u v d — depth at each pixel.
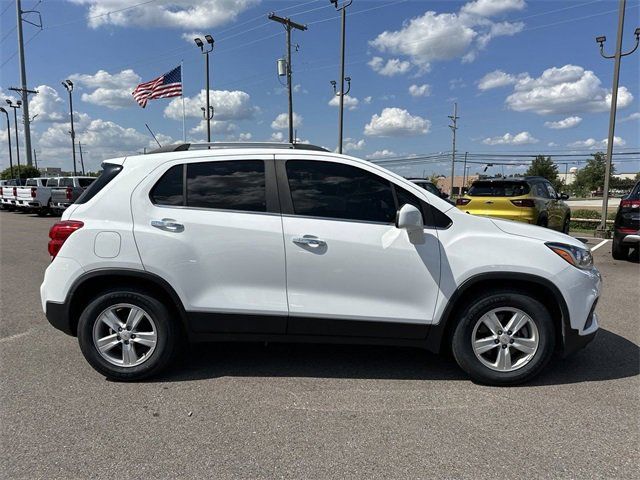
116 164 4.05
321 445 3.00
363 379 4.00
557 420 3.31
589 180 85.44
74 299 3.90
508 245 3.77
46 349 4.70
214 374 4.10
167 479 2.67
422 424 3.26
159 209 3.87
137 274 3.79
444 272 3.75
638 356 4.50
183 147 4.18
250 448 2.97
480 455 2.90
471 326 3.81
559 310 3.82
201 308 3.82
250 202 3.87
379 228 3.79
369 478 2.68
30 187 23.00
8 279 8.09
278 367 4.25
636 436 3.10
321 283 3.79
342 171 3.89
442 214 3.86
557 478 2.68
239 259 3.79
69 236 3.87
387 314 3.79
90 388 3.82
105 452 2.92
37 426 3.22
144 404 3.54
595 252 11.57
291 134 27.98
